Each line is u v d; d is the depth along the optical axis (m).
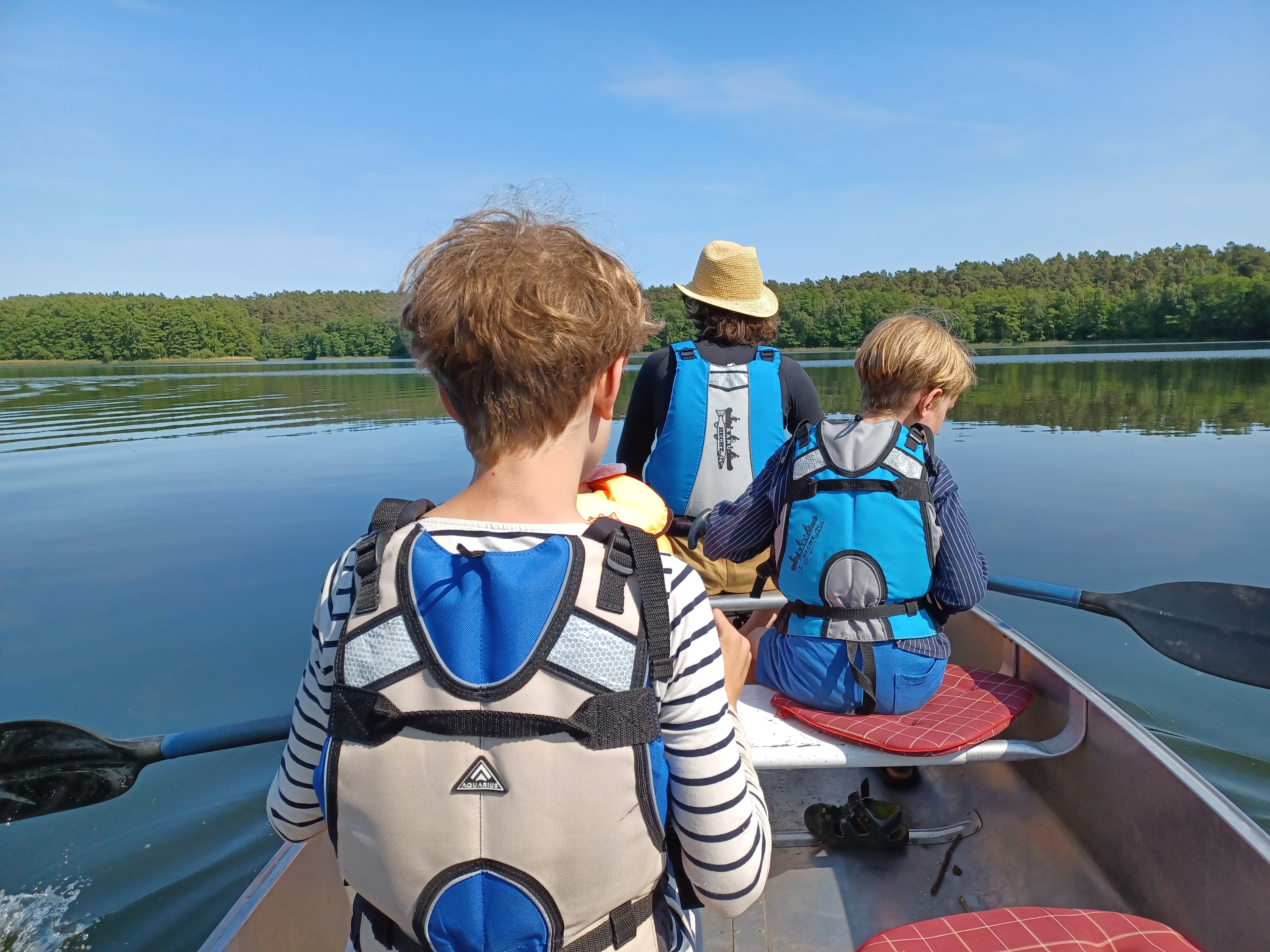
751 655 0.94
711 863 0.73
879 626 1.73
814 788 2.25
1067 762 1.90
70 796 1.88
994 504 7.24
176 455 11.56
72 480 9.62
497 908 0.66
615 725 0.65
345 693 0.68
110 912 2.57
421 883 0.67
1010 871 1.85
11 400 23.89
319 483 8.95
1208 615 2.12
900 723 1.75
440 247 0.77
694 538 2.16
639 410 2.58
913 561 1.71
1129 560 5.54
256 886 1.37
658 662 0.68
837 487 1.73
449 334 0.70
